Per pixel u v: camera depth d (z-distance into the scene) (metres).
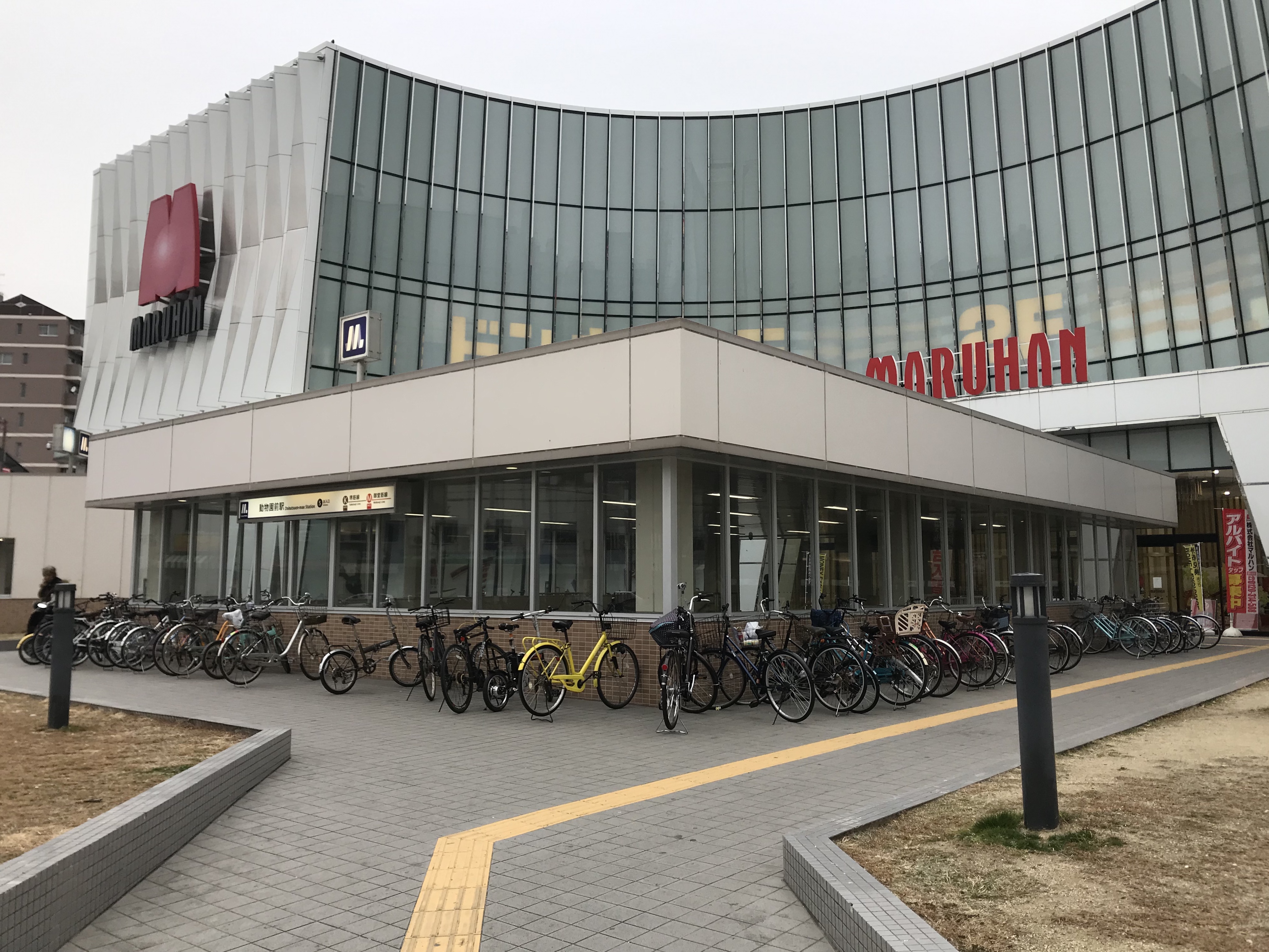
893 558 15.48
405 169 33.91
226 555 17.22
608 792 7.04
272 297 31.34
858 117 35.62
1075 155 31.17
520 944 4.22
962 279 33.19
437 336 33.88
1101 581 23.47
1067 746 8.23
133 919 4.53
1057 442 20.19
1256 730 9.24
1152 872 4.84
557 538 12.57
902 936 3.54
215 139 34.19
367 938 4.30
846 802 6.70
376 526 14.84
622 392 11.09
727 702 11.45
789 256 35.81
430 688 12.02
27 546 26.67
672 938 4.28
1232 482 29.27
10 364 99.12
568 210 36.34
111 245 38.97
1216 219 27.64
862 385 13.82
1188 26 28.72
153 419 33.72
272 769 7.71
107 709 10.20
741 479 12.59
